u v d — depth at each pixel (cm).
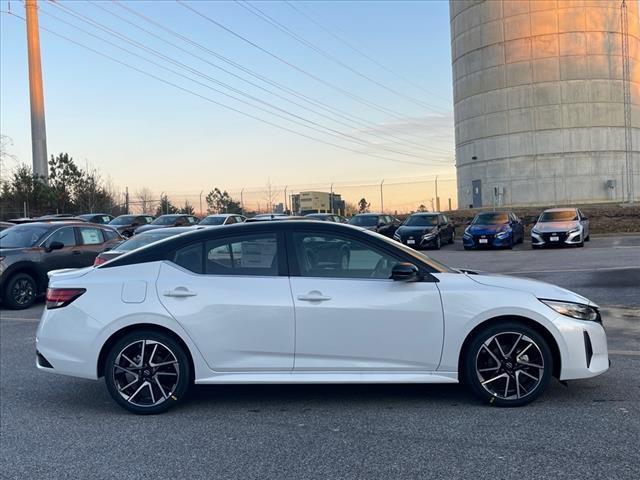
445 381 482
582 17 4016
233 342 483
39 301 1247
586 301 496
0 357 725
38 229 1222
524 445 406
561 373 479
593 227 2928
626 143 4122
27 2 4144
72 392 573
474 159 4416
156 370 494
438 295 479
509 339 484
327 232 504
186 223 3012
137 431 457
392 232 2797
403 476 364
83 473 383
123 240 1411
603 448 398
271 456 402
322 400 522
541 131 4112
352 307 478
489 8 4234
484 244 2283
